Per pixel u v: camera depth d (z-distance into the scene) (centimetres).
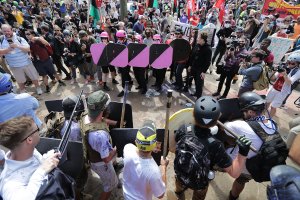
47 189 137
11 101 287
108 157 242
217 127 254
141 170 195
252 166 241
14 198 134
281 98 443
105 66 627
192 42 686
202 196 255
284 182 120
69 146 244
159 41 691
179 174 217
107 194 287
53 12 1606
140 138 188
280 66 443
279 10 991
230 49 560
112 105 350
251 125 238
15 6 1334
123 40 622
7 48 513
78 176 258
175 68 698
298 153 327
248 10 1537
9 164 148
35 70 604
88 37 661
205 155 197
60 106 358
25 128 144
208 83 731
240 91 471
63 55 687
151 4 1198
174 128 294
